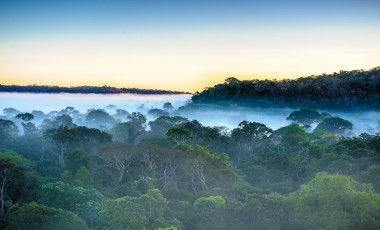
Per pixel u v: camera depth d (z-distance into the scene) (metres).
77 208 32.66
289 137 73.50
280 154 68.62
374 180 40.06
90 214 32.16
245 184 50.78
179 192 42.22
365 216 25.88
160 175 50.53
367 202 26.30
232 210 34.38
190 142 73.56
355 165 49.88
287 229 31.73
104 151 53.62
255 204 33.12
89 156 57.44
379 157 50.12
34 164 64.19
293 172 56.25
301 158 59.50
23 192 44.59
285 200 33.22
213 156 50.09
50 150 81.06
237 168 64.25
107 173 50.94
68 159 58.72
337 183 27.97
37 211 28.12
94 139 77.62
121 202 30.05
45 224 27.23
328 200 27.41
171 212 34.91
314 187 29.94
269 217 32.34
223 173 47.72
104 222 32.50
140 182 43.91
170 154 51.06
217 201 34.19
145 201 30.77
